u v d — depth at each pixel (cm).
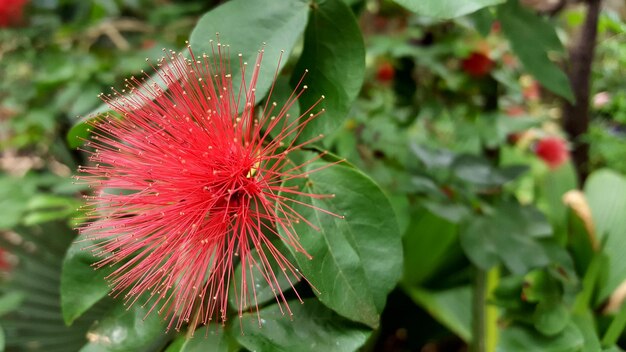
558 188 23
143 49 24
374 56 23
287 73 15
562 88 14
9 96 26
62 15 28
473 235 17
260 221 11
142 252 11
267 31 11
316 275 10
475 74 22
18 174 27
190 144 11
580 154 26
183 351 11
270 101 12
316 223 10
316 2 11
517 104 24
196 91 11
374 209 11
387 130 23
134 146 11
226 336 11
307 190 11
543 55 14
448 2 10
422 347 27
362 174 11
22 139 26
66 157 27
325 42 12
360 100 24
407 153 21
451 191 18
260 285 11
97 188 12
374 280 11
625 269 19
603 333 19
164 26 26
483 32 15
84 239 11
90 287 12
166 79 11
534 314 16
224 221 10
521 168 18
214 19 11
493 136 21
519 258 16
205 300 11
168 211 11
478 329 19
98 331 12
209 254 11
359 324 11
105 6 25
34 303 22
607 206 21
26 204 21
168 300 11
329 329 11
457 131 22
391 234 11
